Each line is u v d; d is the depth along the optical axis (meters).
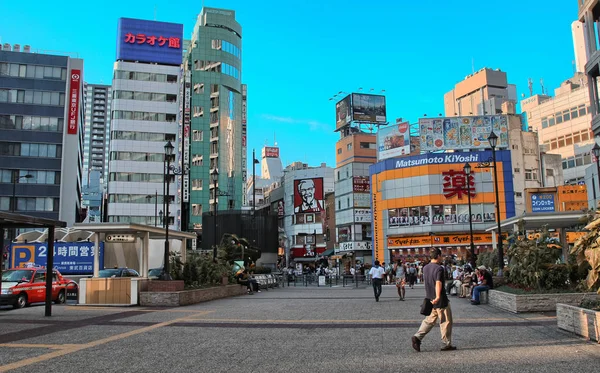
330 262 73.62
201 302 20.81
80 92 69.25
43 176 64.75
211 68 99.06
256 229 54.38
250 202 115.69
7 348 9.03
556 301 13.74
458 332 10.48
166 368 7.23
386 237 58.94
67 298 24.30
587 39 28.72
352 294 26.72
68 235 30.84
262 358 7.93
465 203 55.62
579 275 14.42
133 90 79.12
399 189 58.50
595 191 32.16
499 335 9.88
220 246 41.03
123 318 14.18
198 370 7.08
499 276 20.77
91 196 105.88
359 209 68.19
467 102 99.88
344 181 71.06
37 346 9.24
